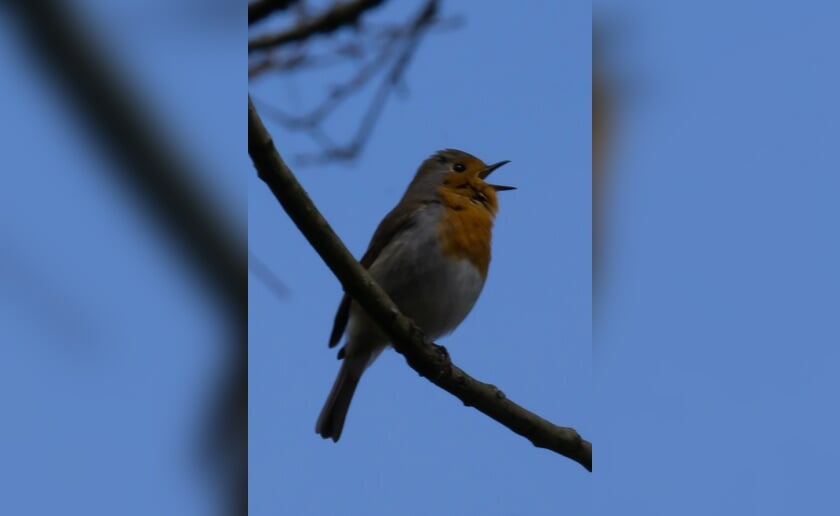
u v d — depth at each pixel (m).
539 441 6.30
